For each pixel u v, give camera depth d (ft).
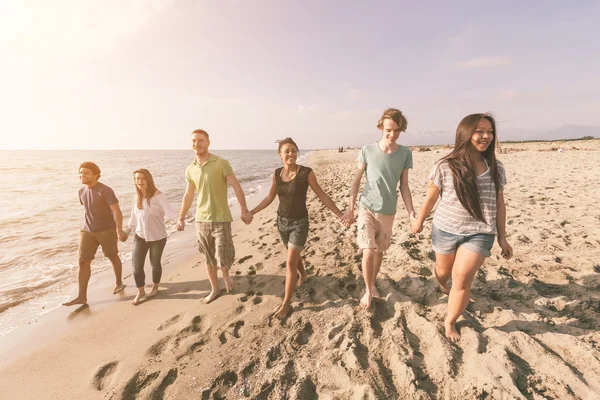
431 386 5.94
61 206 32.07
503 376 5.77
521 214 17.46
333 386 6.21
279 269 12.82
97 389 6.88
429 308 8.75
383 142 8.73
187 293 11.43
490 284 9.71
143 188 10.36
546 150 93.15
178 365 7.32
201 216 10.11
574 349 6.48
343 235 16.93
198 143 9.66
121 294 11.85
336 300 9.78
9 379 7.32
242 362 7.22
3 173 80.89
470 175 6.20
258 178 65.57
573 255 11.30
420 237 15.06
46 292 12.42
